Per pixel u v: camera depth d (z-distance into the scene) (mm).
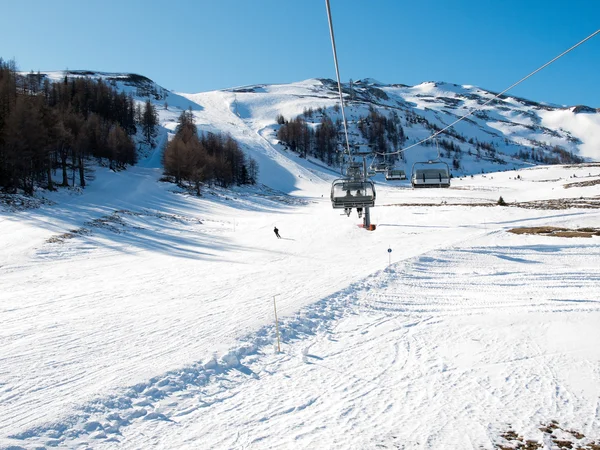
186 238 43625
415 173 28078
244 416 9258
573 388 10578
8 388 9945
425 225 45000
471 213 50531
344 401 10023
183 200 72875
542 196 79188
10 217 43312
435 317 17281
